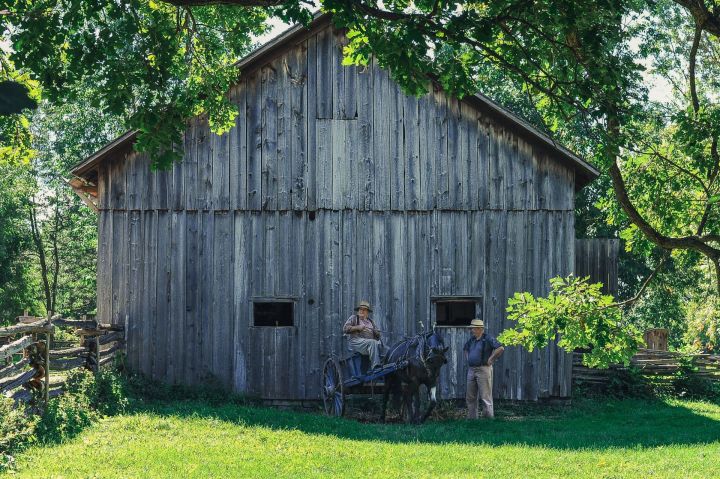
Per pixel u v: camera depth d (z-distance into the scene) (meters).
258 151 21.88
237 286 21.66
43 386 14.75
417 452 14.02
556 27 9.88
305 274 21.72
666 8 30.19
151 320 21.59
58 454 12.31
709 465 13.04
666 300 44.56
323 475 11.86
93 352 18.69
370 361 19.09
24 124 13.66
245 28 14.75
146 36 11.77
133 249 21.69
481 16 10.08
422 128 21.91
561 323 13.21
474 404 20.06
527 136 21.81
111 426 15.38
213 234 21.73
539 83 11.10
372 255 21.77
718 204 15.35
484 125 21.94
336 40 22.05
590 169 21.48
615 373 24.45
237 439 14.71
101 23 10.97
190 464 12.27
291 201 21.81
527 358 21.64
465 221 21.81
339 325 21.64
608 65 10.08
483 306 21.66
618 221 16.12
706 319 40.72
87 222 47.72
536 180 21.86
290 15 9.62
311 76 21.98
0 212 47.78
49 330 15.09
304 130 21.91
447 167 21.89
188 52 14.64
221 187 21.80
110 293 21.61
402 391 18.88
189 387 21.38
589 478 11.97
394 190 21.88
